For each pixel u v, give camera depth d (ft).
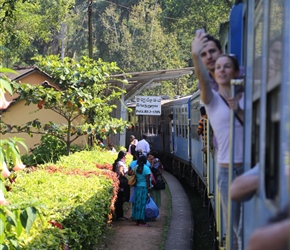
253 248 6.59
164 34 127.65
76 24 152.05
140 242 34.94
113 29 139.85
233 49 16.01
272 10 10.93
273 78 8.25
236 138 13.26
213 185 27.37
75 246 23.53
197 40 14.11
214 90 14.93
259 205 8.77
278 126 7.55
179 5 102.01
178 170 75.46
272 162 7.92
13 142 16.37
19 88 44.19
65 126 49.08
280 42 8.57
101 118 50.44
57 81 45.93
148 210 39.81
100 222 30.07
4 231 16.22
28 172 37.55
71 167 41.06
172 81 128.47
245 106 11.58
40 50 148.15
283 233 6.30
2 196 15.84
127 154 61.00
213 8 98.84
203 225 43.19
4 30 71.46
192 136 59.11
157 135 89.35
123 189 41.75
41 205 16.96
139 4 137.18
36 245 18.90
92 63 49.06
